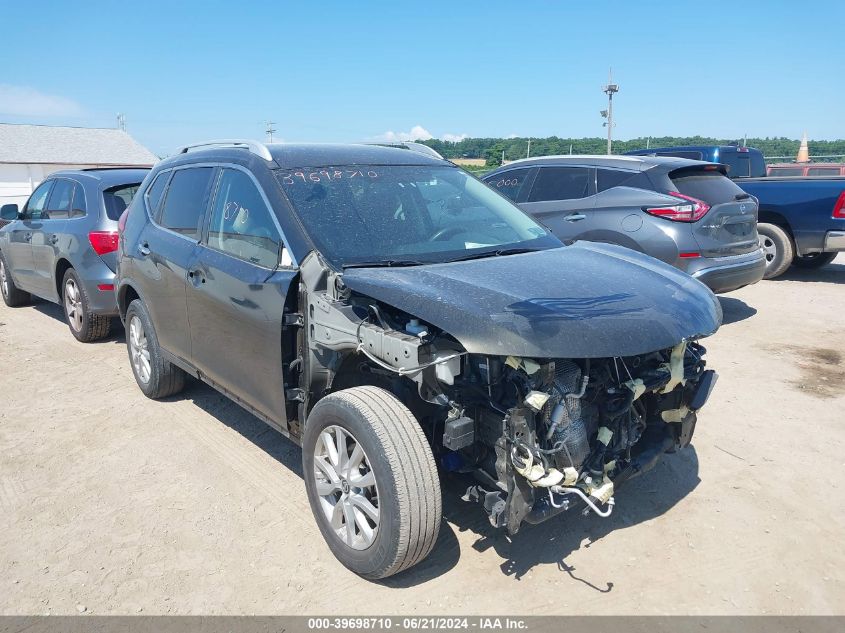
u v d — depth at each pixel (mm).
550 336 2758
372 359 2986
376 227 3678
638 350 2848
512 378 2838
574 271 3488
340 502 3166
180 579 3180
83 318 7004
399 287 3049
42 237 7574
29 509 3809
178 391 5434
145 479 4133
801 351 6484
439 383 2867
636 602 2998
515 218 4395
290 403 3586
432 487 2871
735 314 7992
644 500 3838
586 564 3262
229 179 4145
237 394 4023
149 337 5117
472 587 3094
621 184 7148
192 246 4305
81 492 3986
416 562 3000
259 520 3666
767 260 10055
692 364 3465
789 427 4766
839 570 3209
